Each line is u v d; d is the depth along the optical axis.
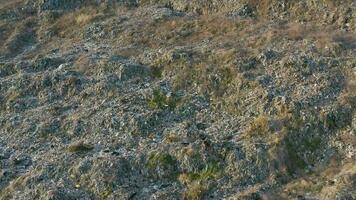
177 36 40.53
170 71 35.91
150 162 28.50
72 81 36.66
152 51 38.78
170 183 27.75
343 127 28.89
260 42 37.03
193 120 31.80
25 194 28.19
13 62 41.25
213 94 33.44
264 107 30.92
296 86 31.94
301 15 39.66
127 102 33.78
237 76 33.66
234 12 42.22
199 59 36.00
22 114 35.31
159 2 46.91
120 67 36.62
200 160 28.09
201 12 44.03
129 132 31.34
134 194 27.14
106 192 27.48
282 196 25.67
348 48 33.97
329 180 26.03
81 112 33.97
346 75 31.77
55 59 40.19
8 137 33.44
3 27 48.06
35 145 32.22
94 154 30.03
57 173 29.05
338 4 38.50
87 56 39.84
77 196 27.61
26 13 49.69
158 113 32.28
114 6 47.88
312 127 29.16
